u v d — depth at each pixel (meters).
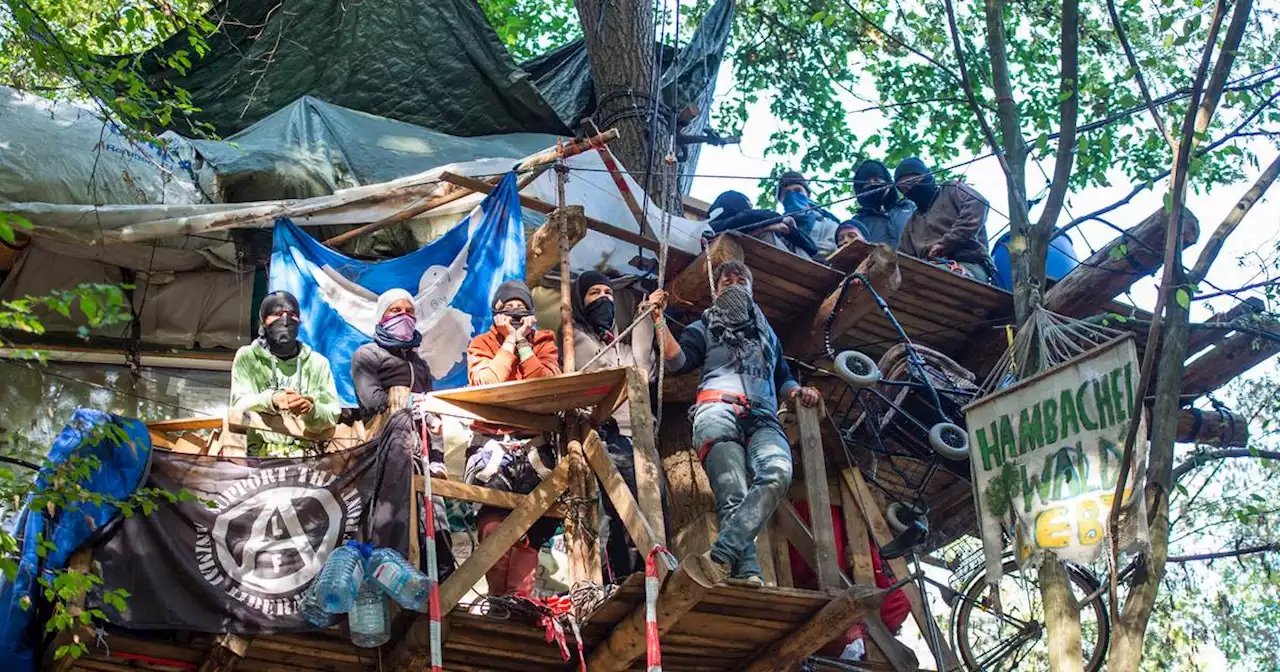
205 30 11.93
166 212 9.57
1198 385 11.49
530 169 10.09
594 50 13.59
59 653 6.70
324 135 11.26
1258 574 12.73
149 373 10.36
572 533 7.80
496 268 10.02
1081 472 7.98
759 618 7.80
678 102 13.64
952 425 10.32
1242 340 10.96
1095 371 8.08
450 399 7.93
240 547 7.39
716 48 14.22
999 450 8.46
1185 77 11.12
